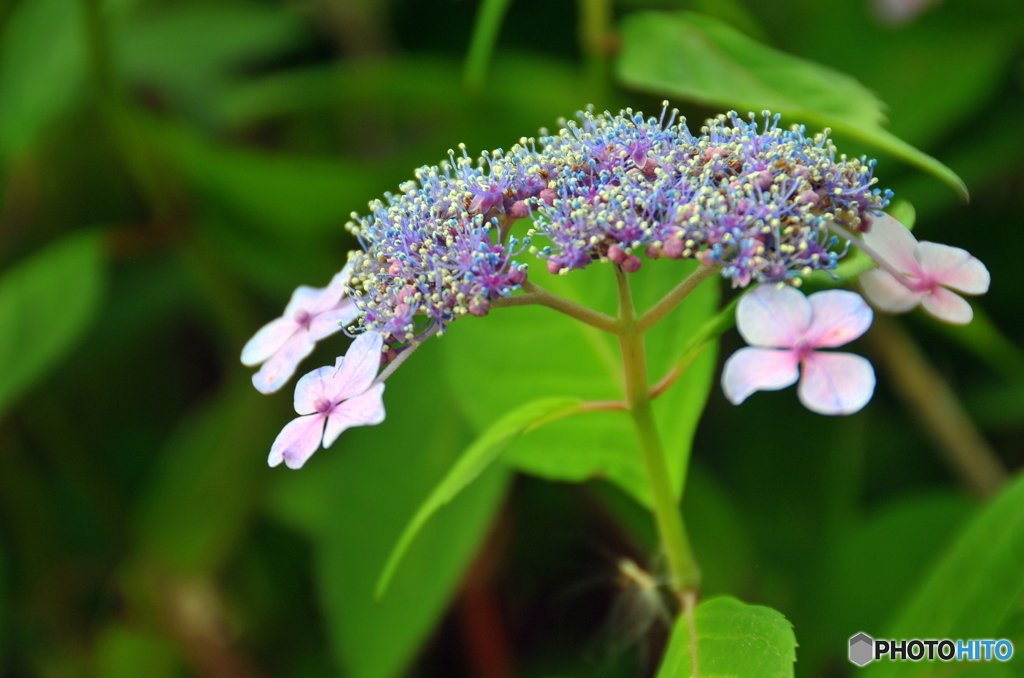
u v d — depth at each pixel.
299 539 0.65
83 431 0.70
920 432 0.63
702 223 0.47
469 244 0.48
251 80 0.76
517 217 0.48
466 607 0.59
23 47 0.66
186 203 0.65
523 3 0.75
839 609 0.58
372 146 0.75
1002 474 0.60
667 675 0.49
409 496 0.58
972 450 0.60
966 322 0.48
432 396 0.60
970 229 0.64
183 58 0.74
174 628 0.61
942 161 0.62
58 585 0.67
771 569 0.59
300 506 0.62
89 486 0.69
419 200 0.48
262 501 0.63
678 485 0.52
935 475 0.62
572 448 0.53
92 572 0.68
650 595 0.52
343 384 0.47
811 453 0.61
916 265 0.48
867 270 0.49
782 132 0.48
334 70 0.72
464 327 0.56
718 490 0.58
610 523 0.60
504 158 0.49
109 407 0.71
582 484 0.58
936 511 0.59
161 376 0.73
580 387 0.54
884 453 0.63
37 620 0.67
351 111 0.73
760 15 0.70
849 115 0.52
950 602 0.52
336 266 0.67
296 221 0.66
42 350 0.60
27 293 0.61
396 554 0.50
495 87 0.63
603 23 0.60
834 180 0.48
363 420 0.47
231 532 0.62
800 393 0.46
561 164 0.48
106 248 0.63
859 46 0.63
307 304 0.50
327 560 0.59
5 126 0.65
